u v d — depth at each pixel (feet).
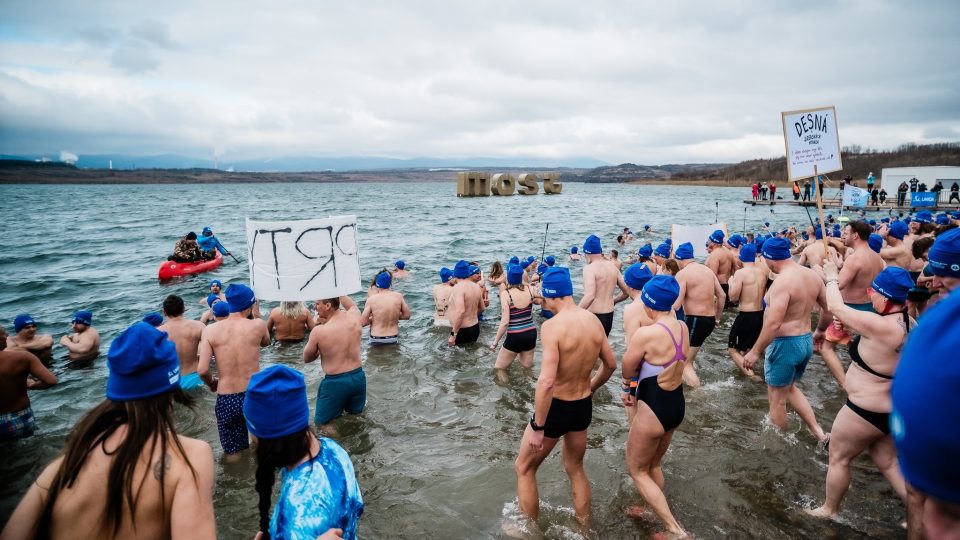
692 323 22.90
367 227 101.81
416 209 165.48
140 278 49.88
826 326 19.31
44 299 41.42
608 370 13.66
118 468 6.06
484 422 19.86
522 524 13.64
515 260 34.37
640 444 13.30
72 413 21.09
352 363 19.45
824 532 13.04
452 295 28.04
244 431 17.83
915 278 29.32
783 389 17.66
